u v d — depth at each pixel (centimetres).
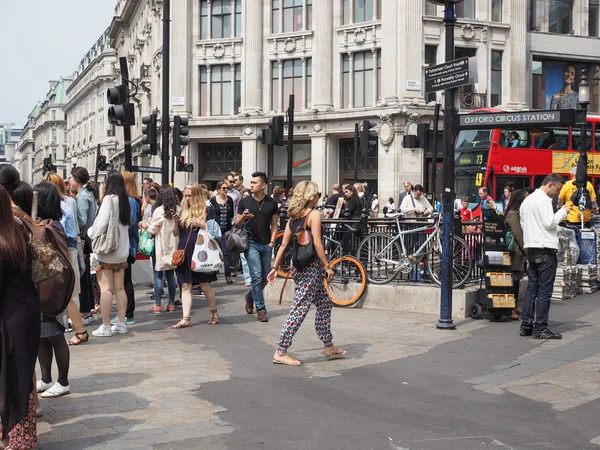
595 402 643
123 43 6925
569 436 554
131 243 1080
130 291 1074
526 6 3828
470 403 650
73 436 545
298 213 808
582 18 4062
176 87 4097
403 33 3497
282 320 1105
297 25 3925
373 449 520
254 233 1089
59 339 648
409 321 1077
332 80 3822
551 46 3969
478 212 2281
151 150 1803
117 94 1500
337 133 3762
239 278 1703
